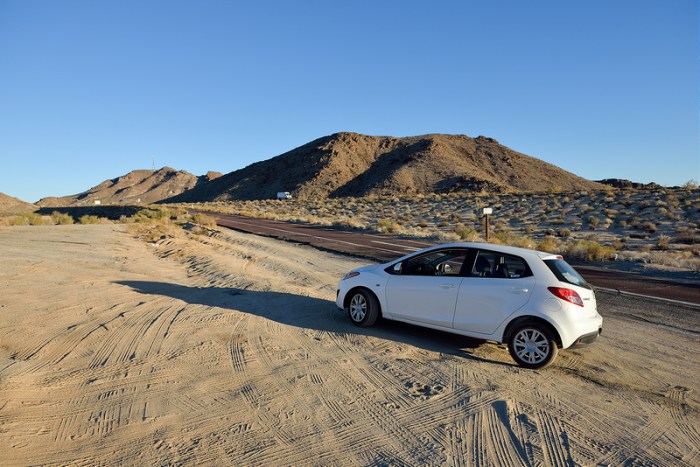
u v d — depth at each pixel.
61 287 9.70
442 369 5.64
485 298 6.10
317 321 7.80
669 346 6.86
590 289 6.03
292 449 3.74
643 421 4.35
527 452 3.75
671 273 14.49
